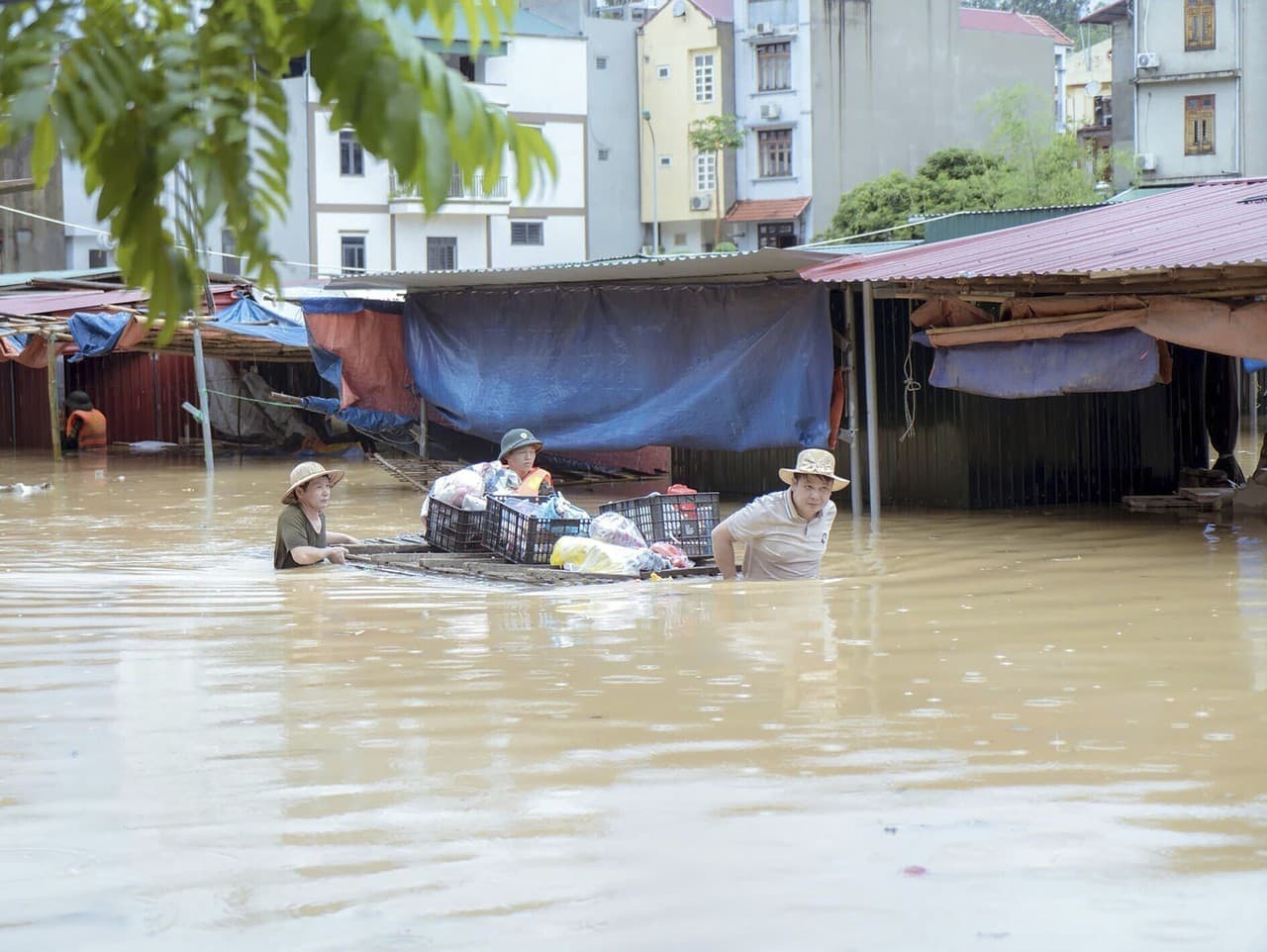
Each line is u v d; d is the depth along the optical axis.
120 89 1.86
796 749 5.81
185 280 1.90
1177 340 13.52
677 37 60.78
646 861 4.55
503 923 4.05
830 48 59.09
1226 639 8.09
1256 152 48.88
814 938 3.93
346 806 5.16
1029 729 6.08
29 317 24.91
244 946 3.92
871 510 15.34
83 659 7.86
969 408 16.00
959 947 3.86
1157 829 4.78
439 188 1.82
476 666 7.51
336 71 1.82
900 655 7.68
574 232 59.03
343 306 20.52
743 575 10.61
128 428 30.50
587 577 10.49
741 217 60.25
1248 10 48.53
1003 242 15.59
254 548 13.38
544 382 18.59
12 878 4.47
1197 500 15.73
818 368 16.06
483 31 1.90
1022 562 11.50
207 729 6.27
